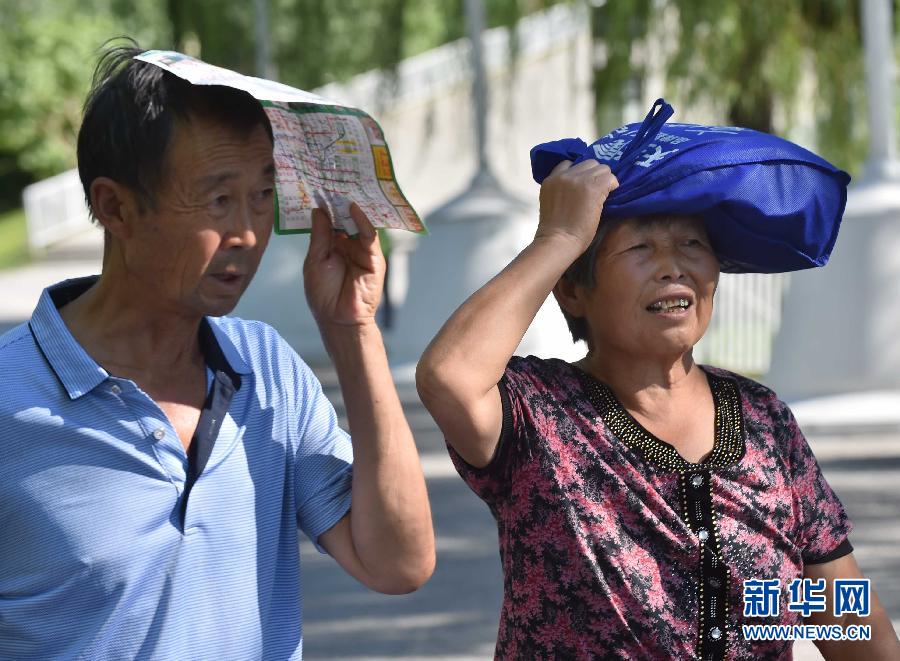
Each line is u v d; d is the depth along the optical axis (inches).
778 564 118.7
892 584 287.0
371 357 110.0
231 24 771.4
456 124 1062.4
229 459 105.6
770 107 690.8
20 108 1536.7
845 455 427.8
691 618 115.9
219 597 103.8
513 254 622.8
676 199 116.9
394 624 272.4
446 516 358.0
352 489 111.0
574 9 658.8
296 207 107.9
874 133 504.7
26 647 99.5
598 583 115.3
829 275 497.4
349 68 794.8
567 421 119.3
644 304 119.4
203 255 100.2
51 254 1304.1
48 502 99.2
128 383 100.5
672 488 117.6
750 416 122.3
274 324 760.3
